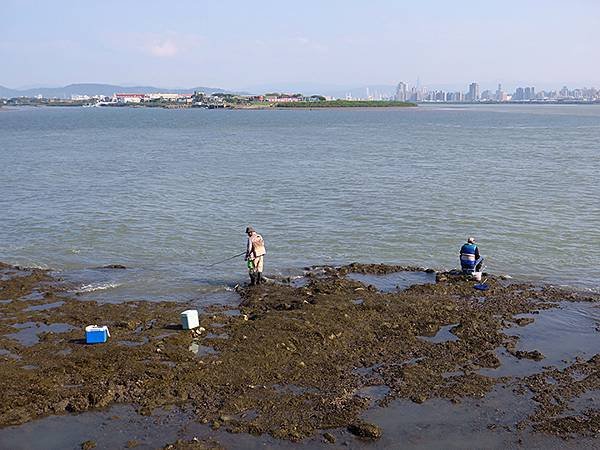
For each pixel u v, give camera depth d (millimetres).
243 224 30516
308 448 11062
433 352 14969
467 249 21078
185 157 64312
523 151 68188
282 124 142250
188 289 20375
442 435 11492
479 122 147125
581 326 16875
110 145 80562
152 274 22250
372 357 14672
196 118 184125
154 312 17797
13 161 59406
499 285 20562
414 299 18812
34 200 37250
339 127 127312
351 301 18609
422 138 91250
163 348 14945
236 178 47062
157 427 11688
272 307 18203
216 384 13242
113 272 22516
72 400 12531
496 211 32906
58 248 26125
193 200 37125
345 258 24484
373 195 38406
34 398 12625
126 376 13539
